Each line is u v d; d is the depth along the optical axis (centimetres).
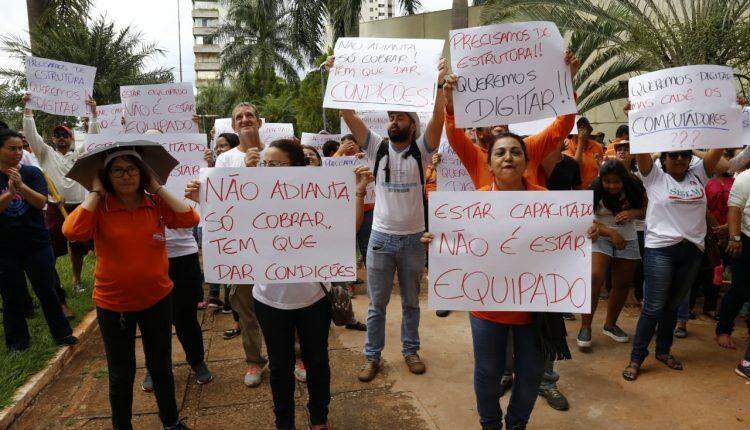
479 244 235
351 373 361
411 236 348
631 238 395
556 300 230
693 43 680
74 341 398
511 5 830
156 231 262
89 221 241
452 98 283
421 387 339
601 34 816
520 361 236
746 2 689
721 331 403
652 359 379
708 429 285
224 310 498
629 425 290
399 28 1838
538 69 271
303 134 749
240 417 304
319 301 259
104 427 297
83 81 504
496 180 248
